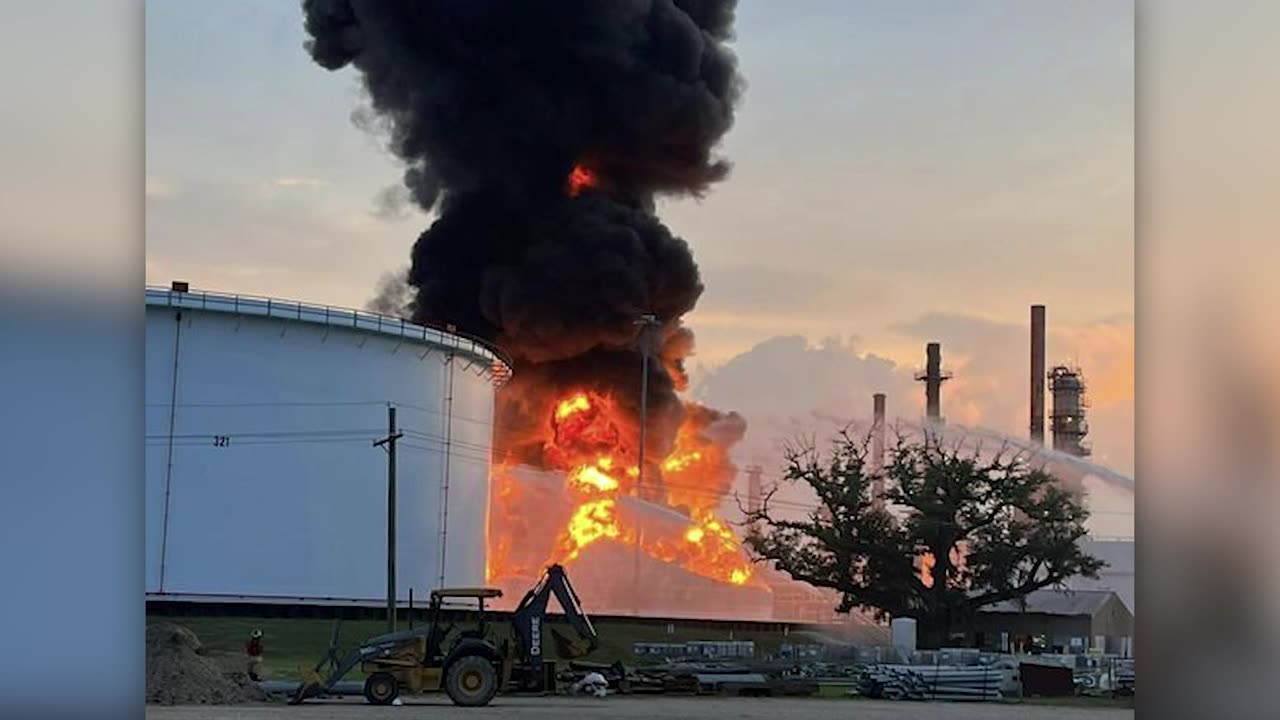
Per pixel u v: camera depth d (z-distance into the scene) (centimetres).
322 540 5412
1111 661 4334
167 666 2959
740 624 6350
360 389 5591
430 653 2872
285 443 5384
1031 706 3366
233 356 5325
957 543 5953
